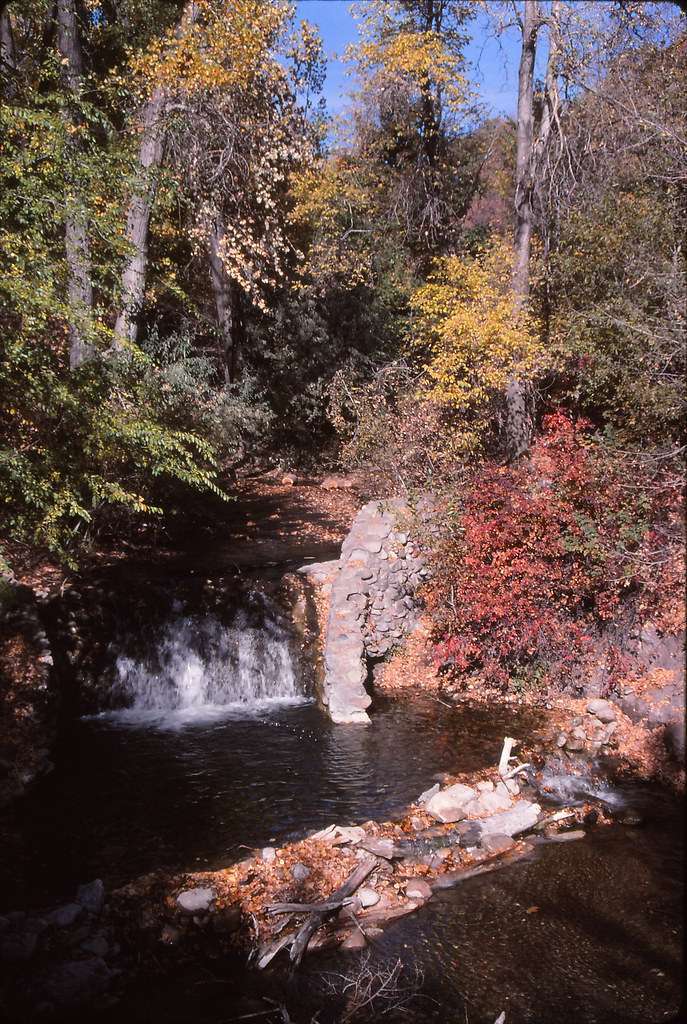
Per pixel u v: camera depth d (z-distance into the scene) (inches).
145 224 585.0
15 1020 188.4
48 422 366.3
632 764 330.0
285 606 434.0
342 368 793.6
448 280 636.1
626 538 383.6
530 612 387.9
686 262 479.5
